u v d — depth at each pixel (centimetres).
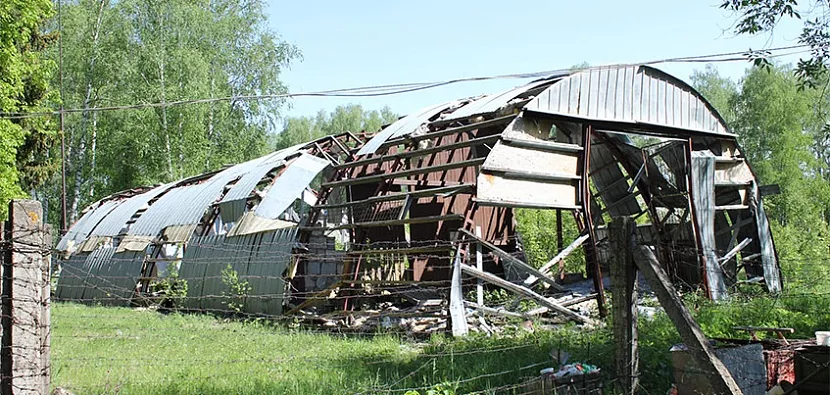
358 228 1510
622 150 1695
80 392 689
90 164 3512
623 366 595
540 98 1312
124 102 3177
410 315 1280
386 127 1791
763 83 4216
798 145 4078
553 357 752
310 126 7394
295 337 1170
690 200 1535
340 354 962
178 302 1803
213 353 988
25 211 474
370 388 686
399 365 838
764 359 647
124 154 3391
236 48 3559
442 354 859
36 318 472
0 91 1903
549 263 1296
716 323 930
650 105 1480
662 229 1728
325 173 1806
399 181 1688
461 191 1273
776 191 1683
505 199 1252
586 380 634
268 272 1545
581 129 1385
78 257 2300
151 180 3269
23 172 2719
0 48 1867
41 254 479
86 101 3303
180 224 1809
